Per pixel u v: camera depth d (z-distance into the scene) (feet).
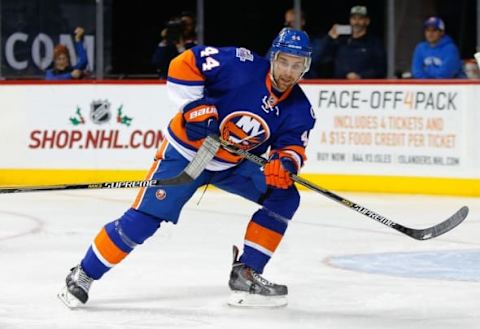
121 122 67.87
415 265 39.19
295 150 29.35
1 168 69.10
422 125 64.64
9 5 73.72
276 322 28.84
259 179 30.19
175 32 70.54
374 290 33.96
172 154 29.53
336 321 29.12
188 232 47.39
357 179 65.57
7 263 38.96
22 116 68.74
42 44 73.97
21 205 58.34
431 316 29.96
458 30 72.28
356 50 68.54
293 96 29.43
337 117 65.77
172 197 29.32
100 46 72.23
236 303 30.68
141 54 74.54
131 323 28.53
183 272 36.91
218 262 39.17
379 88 65.10
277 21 75.15
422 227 50.31
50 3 73.51
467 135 64.03
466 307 31.27
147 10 74.02
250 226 30.73
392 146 65.05
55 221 51.49
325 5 73.20
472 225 50.88
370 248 43.37
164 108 67.41
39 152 68.64
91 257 29.96
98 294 32.68
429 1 71.56
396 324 28.81
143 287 33.91
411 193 64.90
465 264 39.45
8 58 74.08
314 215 54.24
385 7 71.61
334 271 37.70
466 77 68.85
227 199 60.90
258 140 29.76
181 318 29.19
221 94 28.94
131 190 66.03
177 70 28.55
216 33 75.41
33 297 32.22
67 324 28.35
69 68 73.10
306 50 28.12
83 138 68.28
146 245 43.24
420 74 67.15
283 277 36.37
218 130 29.30
